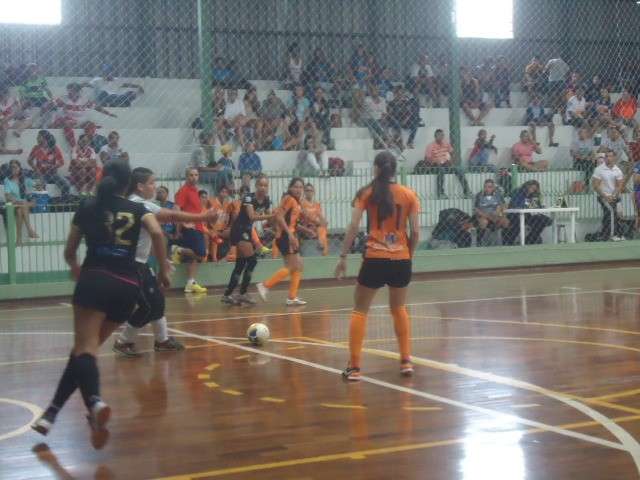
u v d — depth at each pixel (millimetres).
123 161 5973
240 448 5680
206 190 16766
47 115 17641
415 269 18125
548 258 19094
